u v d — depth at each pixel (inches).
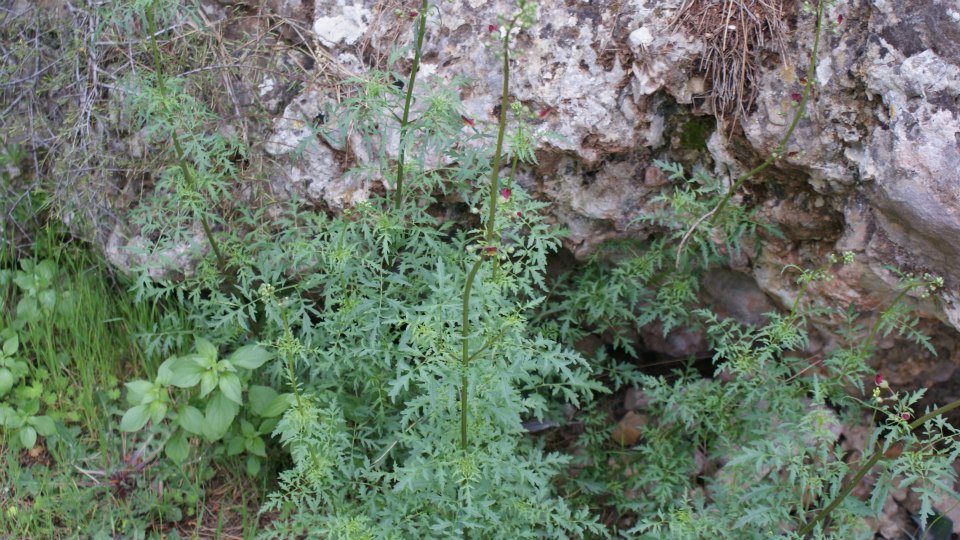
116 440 49.5
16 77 53.9
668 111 44.4
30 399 49.6
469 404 37.9
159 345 49.0
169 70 48.7
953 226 38.7
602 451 51.4
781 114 42.0
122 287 53.7
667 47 42.9
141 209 45.1
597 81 44.2
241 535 47.1
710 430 49.1
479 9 45.5
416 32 38.4
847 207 42.9
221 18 49.3
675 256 47.6
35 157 53.3
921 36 39.3
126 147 50.2
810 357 48.6
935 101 38.8
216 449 47.8
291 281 48.3
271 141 47.5
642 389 53.6
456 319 35.7
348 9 47.9
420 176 42.9
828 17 41.4
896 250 42.0
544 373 39.4
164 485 48.4
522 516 41.2
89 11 48.1
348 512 40.8
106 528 46.1
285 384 46.5
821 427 38.0
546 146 44.4
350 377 45.8
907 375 49.1
